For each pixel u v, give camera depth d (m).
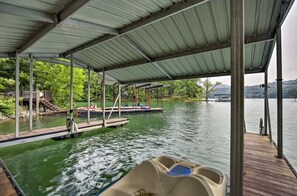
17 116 5.67
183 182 2.20
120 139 7.08
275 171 3.22
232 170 1.77
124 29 4.17
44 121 11.05
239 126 1.73
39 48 5.86
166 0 3.07
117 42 5.34
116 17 3.67
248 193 2.53
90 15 3.55
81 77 16.62
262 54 4.88
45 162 4.62
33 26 3.95
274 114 10.47
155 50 5.26
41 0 2.98
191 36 4.30
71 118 7.06
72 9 3.08
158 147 6.00
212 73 6.46
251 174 3.11
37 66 14.49
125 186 2.47
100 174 3.94
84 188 3.34
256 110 14.32
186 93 31.88
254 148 4.61
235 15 1.75
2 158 4.89
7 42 4.88
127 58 6.47
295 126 7.21
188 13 3.50
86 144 6.33
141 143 6.51
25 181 3.59
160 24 3.99
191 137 7.41
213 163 4.64
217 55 5.15
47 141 6.62
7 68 13.10
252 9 3.11
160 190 2.36
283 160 3.75
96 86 24.30
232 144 1.77
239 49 1.73
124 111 15.36
